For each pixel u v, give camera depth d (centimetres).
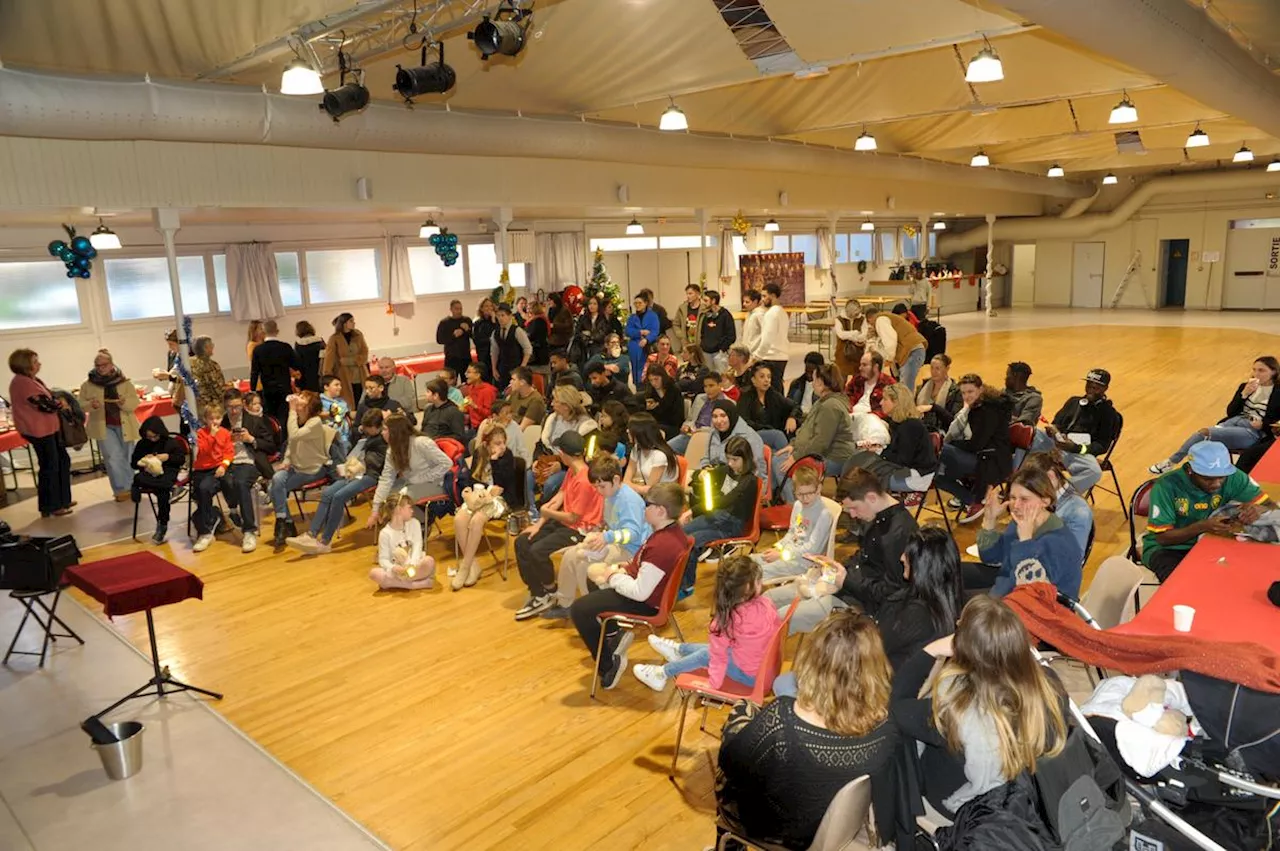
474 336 1116
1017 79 991
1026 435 655
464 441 805
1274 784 285
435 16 661
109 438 886
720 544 580
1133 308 2584
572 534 586
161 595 457
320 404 771
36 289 1052
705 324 1134
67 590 666
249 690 504
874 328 1090
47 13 609
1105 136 1484
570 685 498
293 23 646
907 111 1141
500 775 413
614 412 722
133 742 421
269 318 1244
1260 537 430
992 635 260
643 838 364
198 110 768
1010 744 253
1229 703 282
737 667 387
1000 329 2123
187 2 608
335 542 758
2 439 869
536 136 1018
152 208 859
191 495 750
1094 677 404
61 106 700
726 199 1485
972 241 2658
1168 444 942
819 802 272
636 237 1727
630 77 882
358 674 518
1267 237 2342
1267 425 696
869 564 427
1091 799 254
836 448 697
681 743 436
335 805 394
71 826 386
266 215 1145
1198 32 678
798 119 1212
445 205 1098
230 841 372
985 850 246
